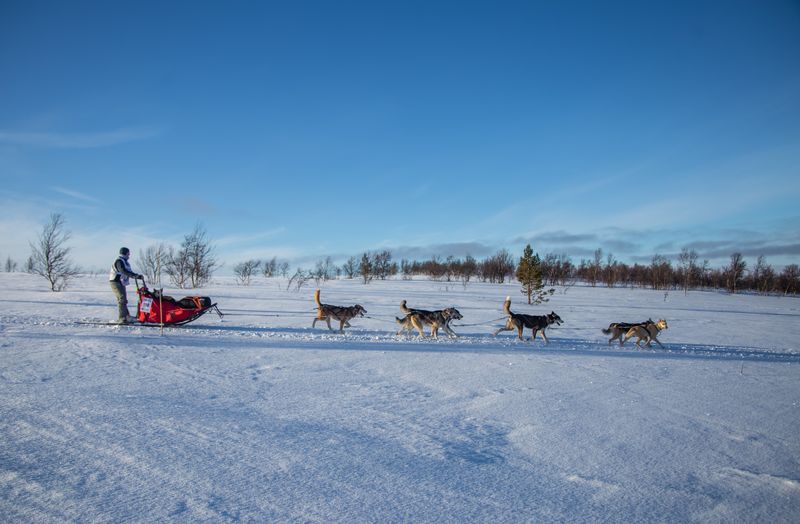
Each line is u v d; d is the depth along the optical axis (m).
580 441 5.20
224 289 32.47
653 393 7.52
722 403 7.04
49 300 19.72
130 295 23.47
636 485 4.14
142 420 5.17
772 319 24.50
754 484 4.24
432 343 12.23
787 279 71.00
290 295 27.27
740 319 23.72
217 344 10.26
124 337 10.43
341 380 7.57
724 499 3.93
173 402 5.90
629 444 5.17
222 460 4.24
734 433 5.68
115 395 6.06
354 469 4.19
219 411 5.64
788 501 3.92
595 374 8.82
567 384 7.90
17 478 3.70
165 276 43.34
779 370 10.07
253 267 56.38
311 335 12.49
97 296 22.33
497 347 11.95
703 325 20.31
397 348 10.98
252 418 5.46
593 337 15.21
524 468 4.42
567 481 4.17
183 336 11.14
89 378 6.88
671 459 4.79
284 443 4.73
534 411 6.26
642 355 11.60
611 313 24.45
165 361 8.27
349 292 32.44
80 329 11.48
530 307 26.17
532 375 8.52
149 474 3.88
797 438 5.55
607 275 76.56
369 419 5.65
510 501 3.72
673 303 34.75
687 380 8.62
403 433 5.22
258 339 11.32
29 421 4.99
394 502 3.60
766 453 5.04
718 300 41.84
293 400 6.31
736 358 11.86
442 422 5.68
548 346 12.61
